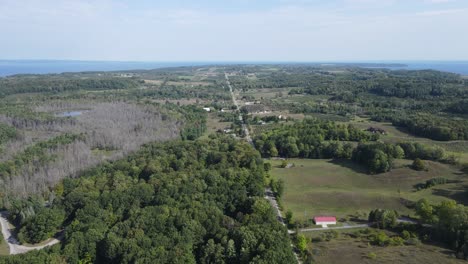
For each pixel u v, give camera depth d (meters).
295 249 101.62
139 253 91.94
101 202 126.31
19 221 131.75
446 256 92.12
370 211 123.06
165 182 134.25
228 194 125.88
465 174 148.88
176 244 97.44
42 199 145.50
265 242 92.31
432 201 128.12
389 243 100.38
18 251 115.12
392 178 152.50
